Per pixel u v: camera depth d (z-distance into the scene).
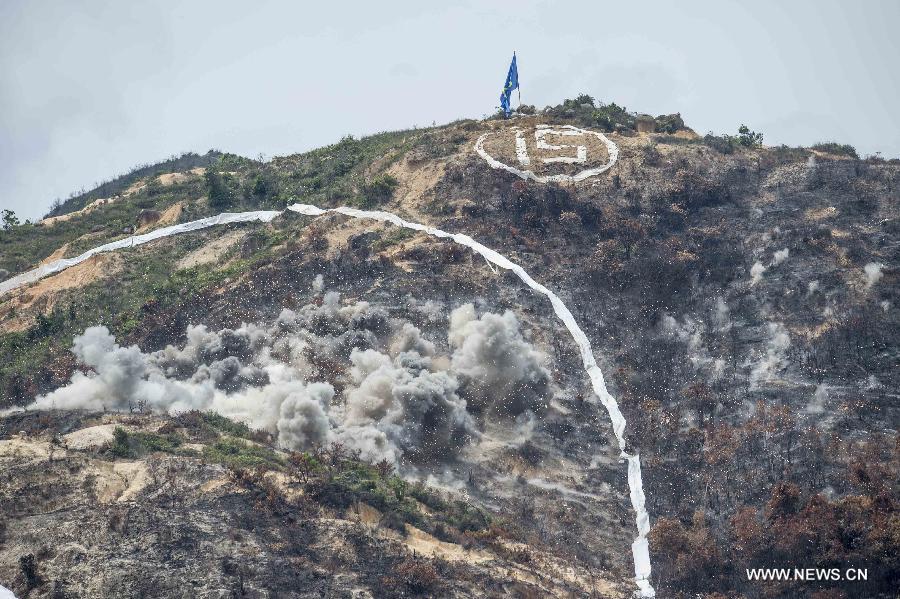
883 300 186.38
